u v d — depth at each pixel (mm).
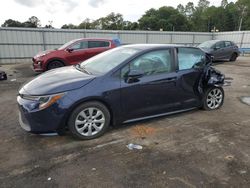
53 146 3691
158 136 4027
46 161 3279
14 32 18469
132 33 23500
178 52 4684
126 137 3986
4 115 5102
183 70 4699
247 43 27516
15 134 4117
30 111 3533
